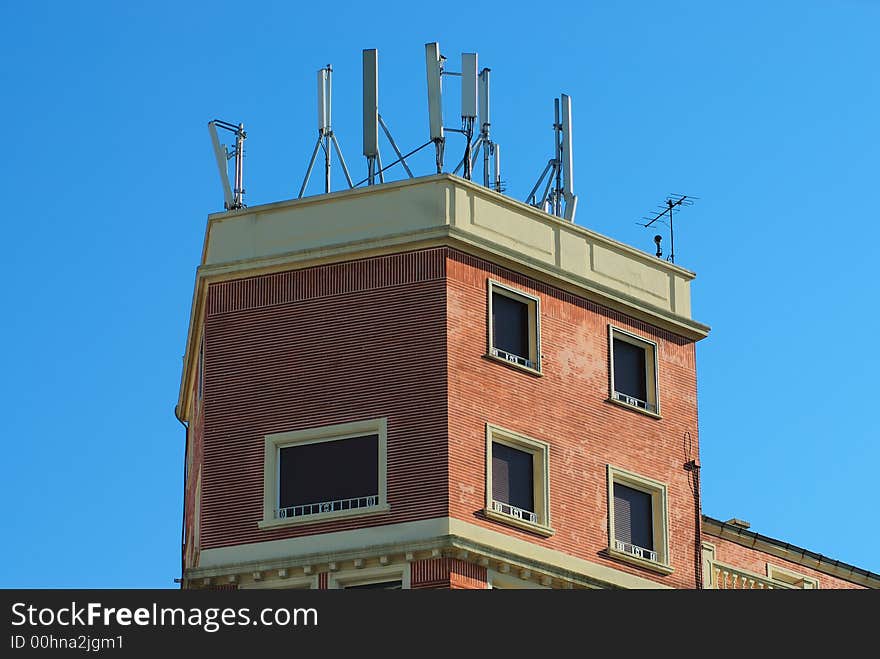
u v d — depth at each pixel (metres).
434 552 65.69
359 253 70.12
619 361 73.12
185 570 67.62
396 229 70.25
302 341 69.69
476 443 67.81
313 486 67.81
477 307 69.69
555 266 71.88
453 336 68.69
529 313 71.19
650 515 71.69
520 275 71.25
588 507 69.69
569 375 71.06
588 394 71.31
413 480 66.94
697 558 71.81
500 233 71.25
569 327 71.81
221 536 67.75
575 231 73.12
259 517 67.62
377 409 68.12
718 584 72.75
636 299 73.50
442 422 67.44
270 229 71.56
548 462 69.25
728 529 74.94
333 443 68.25
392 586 66.38
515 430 68.94
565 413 70.44
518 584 67.12
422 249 69.81
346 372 68.88
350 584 66.62
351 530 66.81
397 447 67.44
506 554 66.69
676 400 73.62
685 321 74.69
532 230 72.12
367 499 67.12
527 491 68.88
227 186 74.56
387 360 68.69
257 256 71.06
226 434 69.12
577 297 72.44
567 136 76.94
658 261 75.12
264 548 67.19
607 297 72.81
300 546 66.94
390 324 69.12
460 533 66.12
